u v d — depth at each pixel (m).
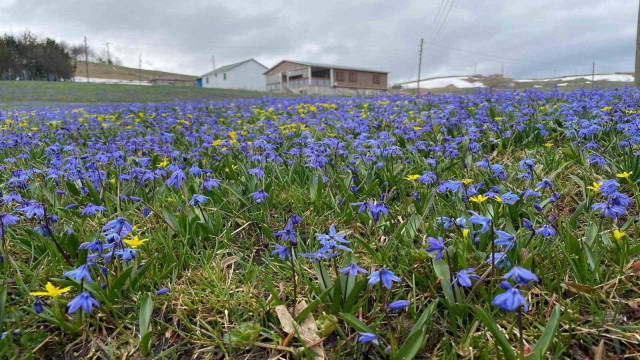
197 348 2.24
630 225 2.98
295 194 3.92
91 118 10.40
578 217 3.25
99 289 2.31
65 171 4.32
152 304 2.29
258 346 2.21
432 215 3.26
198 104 15.03
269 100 15.17
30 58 78.06
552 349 2.02
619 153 4.46
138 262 2.69
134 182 4.18
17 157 5.93
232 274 2.81
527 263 2.31
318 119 8.26
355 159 4.87
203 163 5.14
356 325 1.96
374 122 7.18
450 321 2.28
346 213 3.45
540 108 7.81
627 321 2.16
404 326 2.26
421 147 4.87
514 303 1.54
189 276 2.73
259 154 4.52
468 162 4.52
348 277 2.30
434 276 2.53
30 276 2.63
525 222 2.28
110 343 2.21
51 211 3.71
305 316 2.23
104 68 142.50
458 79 85.94
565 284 2.40
